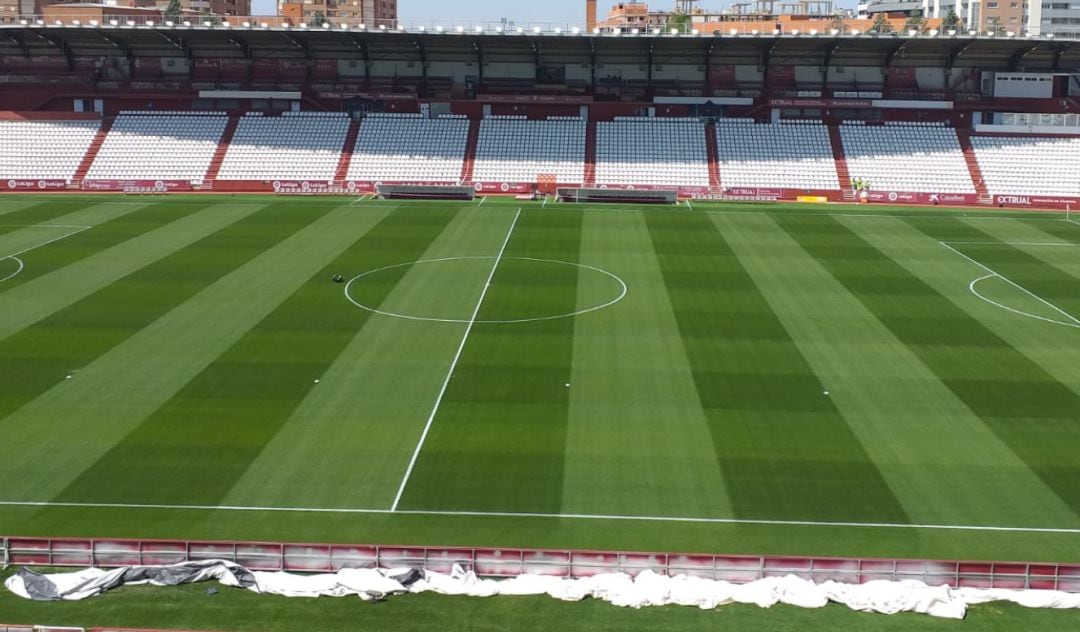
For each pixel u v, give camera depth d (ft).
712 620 96.02
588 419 141.38
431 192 305.32
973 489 123.03
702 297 198.39
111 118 350.02
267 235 247.50
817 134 342.03
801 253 236.63
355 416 141.59
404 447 132.46
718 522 115.14
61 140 338.75
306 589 99.71
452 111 354.13
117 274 210.38
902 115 351.67
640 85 356.79
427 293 198.90
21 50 356.79
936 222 277.23
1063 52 345.10
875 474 126.41
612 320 183.52
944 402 148.25
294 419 140.36
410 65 357.20
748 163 331.16
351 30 326.24
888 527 114.32
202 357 163.02
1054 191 318.04
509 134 343.67
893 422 141.18
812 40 331.36
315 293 197.98
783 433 137.49
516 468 127.24
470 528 113.39
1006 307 195.42
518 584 100.68
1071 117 341.82
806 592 98.99
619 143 339.98
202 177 324.39
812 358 165.37
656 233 256.11
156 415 141.08
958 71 353.31
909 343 173.37
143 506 116.98
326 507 117.29
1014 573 100.68
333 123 347.15
